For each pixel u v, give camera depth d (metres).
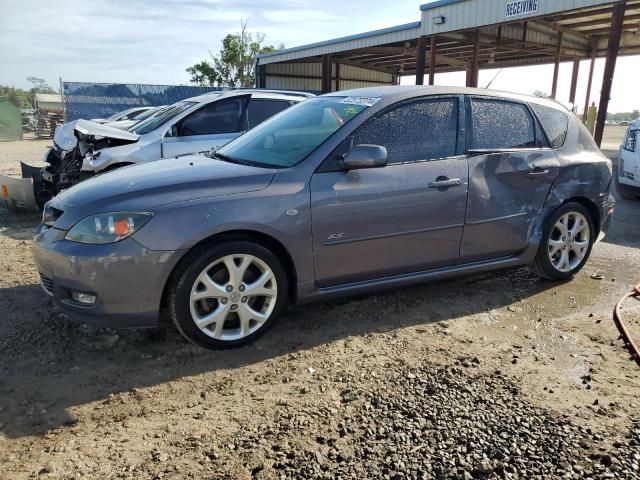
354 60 28.50
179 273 3.15
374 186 3.64
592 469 2.31
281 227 3.36
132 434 2.53
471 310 4.11
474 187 4.04
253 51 43.03
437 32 14.93
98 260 3.00
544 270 4.61
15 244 5.86
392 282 3.91
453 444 2.46
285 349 3.41
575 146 4.71
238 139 4.45
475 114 4.18
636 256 5.73
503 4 12.77
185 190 3.24
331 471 2.27
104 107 24.77
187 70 43.62
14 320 3.75
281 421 2.63
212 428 2.57
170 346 3.41
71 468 2.28
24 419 2.63
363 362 3.25
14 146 22.25
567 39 19.28
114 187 3.33
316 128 3.87
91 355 3.28
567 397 2.88
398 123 3.85
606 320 3.97
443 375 3.08
